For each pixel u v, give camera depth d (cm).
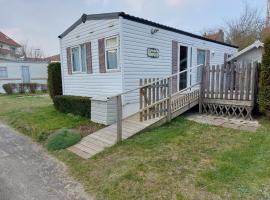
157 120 574
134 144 469
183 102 657
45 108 1018
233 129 525
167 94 605
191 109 754
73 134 554
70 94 1004
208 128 543
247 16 2391
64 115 822
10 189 331
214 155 387
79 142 524
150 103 586
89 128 626
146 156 404
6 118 881
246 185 291
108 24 734
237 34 2317
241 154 382
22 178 368
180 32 895
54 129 634
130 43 714
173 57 880
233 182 300
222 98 656
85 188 327
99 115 652
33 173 386
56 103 920
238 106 627
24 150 512
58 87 1078
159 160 382
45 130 625
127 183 321
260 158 363
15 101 1410
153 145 454
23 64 2302
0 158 464
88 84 879
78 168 393
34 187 336
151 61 789
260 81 573
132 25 716
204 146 433
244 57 1220
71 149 492
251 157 368
